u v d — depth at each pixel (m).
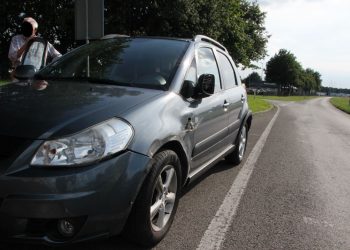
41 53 6.32
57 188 2.88
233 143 6.67
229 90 6.02
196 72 4.79
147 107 3.61
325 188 6.22
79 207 2.93
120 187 3.13
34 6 21.95
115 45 4.98
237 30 30.36
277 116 22.47
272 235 4.27
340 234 4.41
